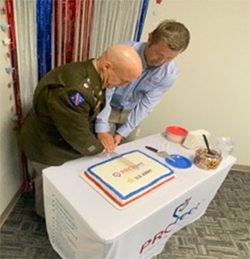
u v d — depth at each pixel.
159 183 1.11
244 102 2.27
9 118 1.46
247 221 1.90
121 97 1.57
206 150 1.37
